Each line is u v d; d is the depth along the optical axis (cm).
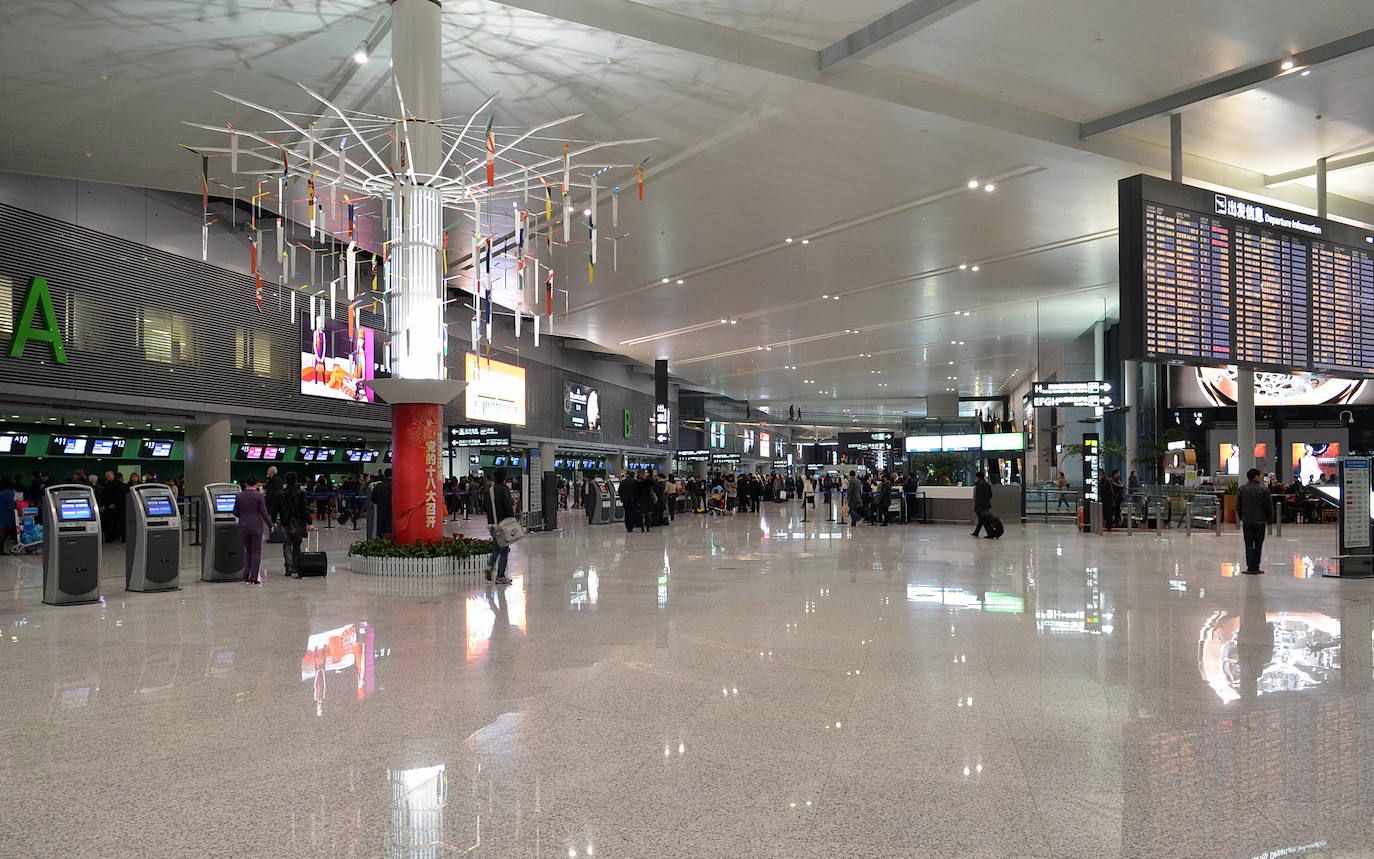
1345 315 1336
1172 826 350
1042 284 2506
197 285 1911
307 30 1080
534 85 1236
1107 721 498
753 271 2359
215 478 1977
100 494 1842
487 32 1094
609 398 4578
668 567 1365
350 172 1579
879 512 2653
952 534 2150
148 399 1770
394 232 1205
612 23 1082
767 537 2069
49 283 1570
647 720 502
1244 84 1248
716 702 543
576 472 4547
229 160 1467
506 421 3378
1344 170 1596
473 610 919
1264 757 434
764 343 3681
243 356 2041
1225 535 2058
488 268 1489
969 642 738
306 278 2269
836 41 1187
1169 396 3219
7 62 1122
